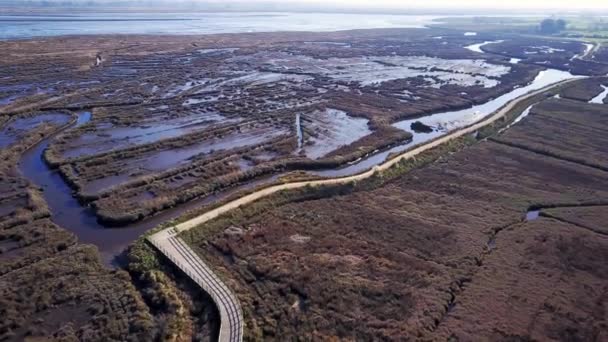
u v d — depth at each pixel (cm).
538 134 6325
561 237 3700
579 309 2873
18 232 3422
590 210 4203
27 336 2508
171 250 3247
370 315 2764
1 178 4312
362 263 3272
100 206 3884
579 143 6019
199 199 4247
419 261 3312
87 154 5006
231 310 2688
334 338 2572
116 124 6103
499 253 3456
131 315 2669
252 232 3622
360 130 6438
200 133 5859
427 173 4959
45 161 4775
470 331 2655
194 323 2653
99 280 2955
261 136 5972
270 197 4147
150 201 4006
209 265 3147
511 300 2933
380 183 4656
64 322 2611
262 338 2558
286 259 3272
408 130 6650
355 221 3875
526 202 4306
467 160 5344
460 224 3869
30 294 2789
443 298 2922
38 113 6388
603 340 2627
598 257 3438
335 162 5153
